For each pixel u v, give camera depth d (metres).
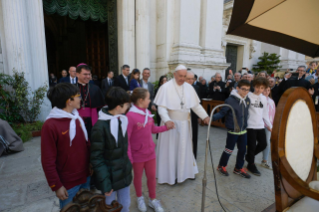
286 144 1.49
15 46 4.87
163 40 8.30
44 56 5.52
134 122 1.96
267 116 3.12
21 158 3.63
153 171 2.15
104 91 6.42
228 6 10.62
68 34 14.32
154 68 8.70
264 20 2.10
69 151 1.39
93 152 1.45
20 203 2.33
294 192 1.55
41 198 2.43
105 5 7.84
